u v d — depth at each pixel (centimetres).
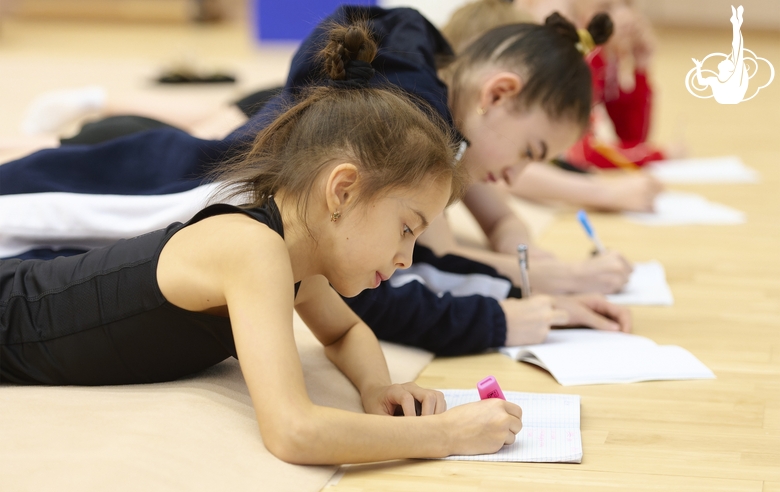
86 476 172
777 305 309
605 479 190
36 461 178
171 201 268
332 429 182
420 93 259
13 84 805
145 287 206
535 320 267
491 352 270
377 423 188
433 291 292
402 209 197
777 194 478
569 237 404
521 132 279
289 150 207
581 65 281
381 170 195
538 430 211
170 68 822
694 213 436
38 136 444
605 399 233
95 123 346
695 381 245
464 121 284
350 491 183
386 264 201
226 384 219
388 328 262
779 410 226
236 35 1250
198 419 196
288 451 182
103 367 215
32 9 1391
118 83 800
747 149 598
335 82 217
